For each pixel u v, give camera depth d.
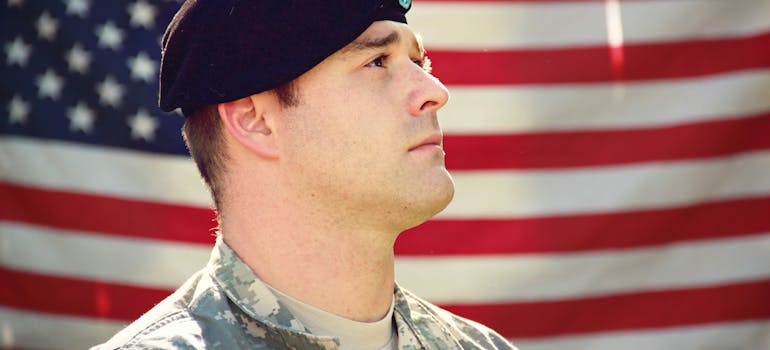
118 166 6.73
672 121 7.01
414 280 6.88
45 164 6.68
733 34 7.06
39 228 6.65
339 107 2.75
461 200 6.93
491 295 6.89
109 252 6.67
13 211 6.64
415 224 2.79
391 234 2.79
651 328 6.90
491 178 6.94
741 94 6.98
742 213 6.93
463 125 6.96
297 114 2.77
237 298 2.69
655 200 6.96
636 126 7.01
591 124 7.02
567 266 6.92
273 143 2.80
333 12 2.75
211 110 2.89
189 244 6.71
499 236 6.91
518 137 6.98
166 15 6.89
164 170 6.75
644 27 7.08
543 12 7.08
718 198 6.95
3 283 6.60
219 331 2.59
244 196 2.83
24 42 6.77
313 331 2.73
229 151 2.86
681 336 6.89
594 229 6.94
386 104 2.76
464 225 6.92
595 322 6.91
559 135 7.00
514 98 6.99
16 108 6.71
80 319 6.62
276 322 2.66
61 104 6.74
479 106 6.98
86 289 6.64
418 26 7.01
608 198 6.96
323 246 2.77
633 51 7.06
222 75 2.77
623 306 6.92
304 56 2.72
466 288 6.89
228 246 2.82
